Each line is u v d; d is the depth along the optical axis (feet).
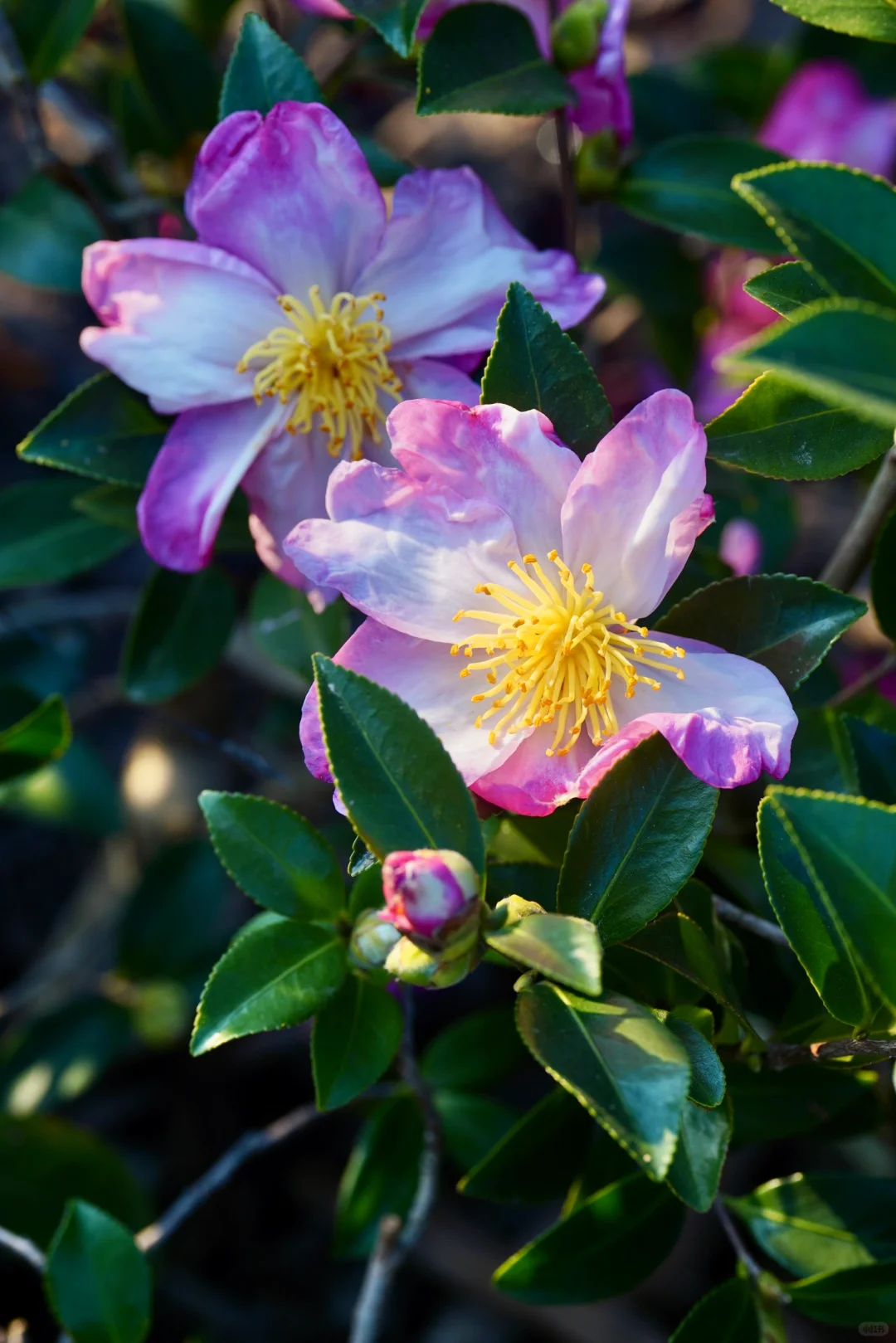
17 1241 1.87
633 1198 1.72
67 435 1.79
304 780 2.49
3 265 2.07
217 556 2.13
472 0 1.75
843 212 1.50
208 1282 2.38
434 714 1.63
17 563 2.01
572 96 1.77
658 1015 1.58
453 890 1.50
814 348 1.43
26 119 1.90
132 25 2.04
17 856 2.77
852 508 2.75
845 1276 1.67
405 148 3.15
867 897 1.52
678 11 3.18
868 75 2.19
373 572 1.62
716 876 1.77
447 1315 2.36
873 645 2.38
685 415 1.59
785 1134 1.74
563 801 1.59
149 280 1.74
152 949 2.19
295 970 1.63
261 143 1.69
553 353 1.64
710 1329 1.69
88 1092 2.45
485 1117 1.97
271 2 2.01
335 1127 2.50
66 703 2.46
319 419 1.77
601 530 1.62
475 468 1.61
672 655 1.62
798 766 1.84
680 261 2.20
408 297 1.74
